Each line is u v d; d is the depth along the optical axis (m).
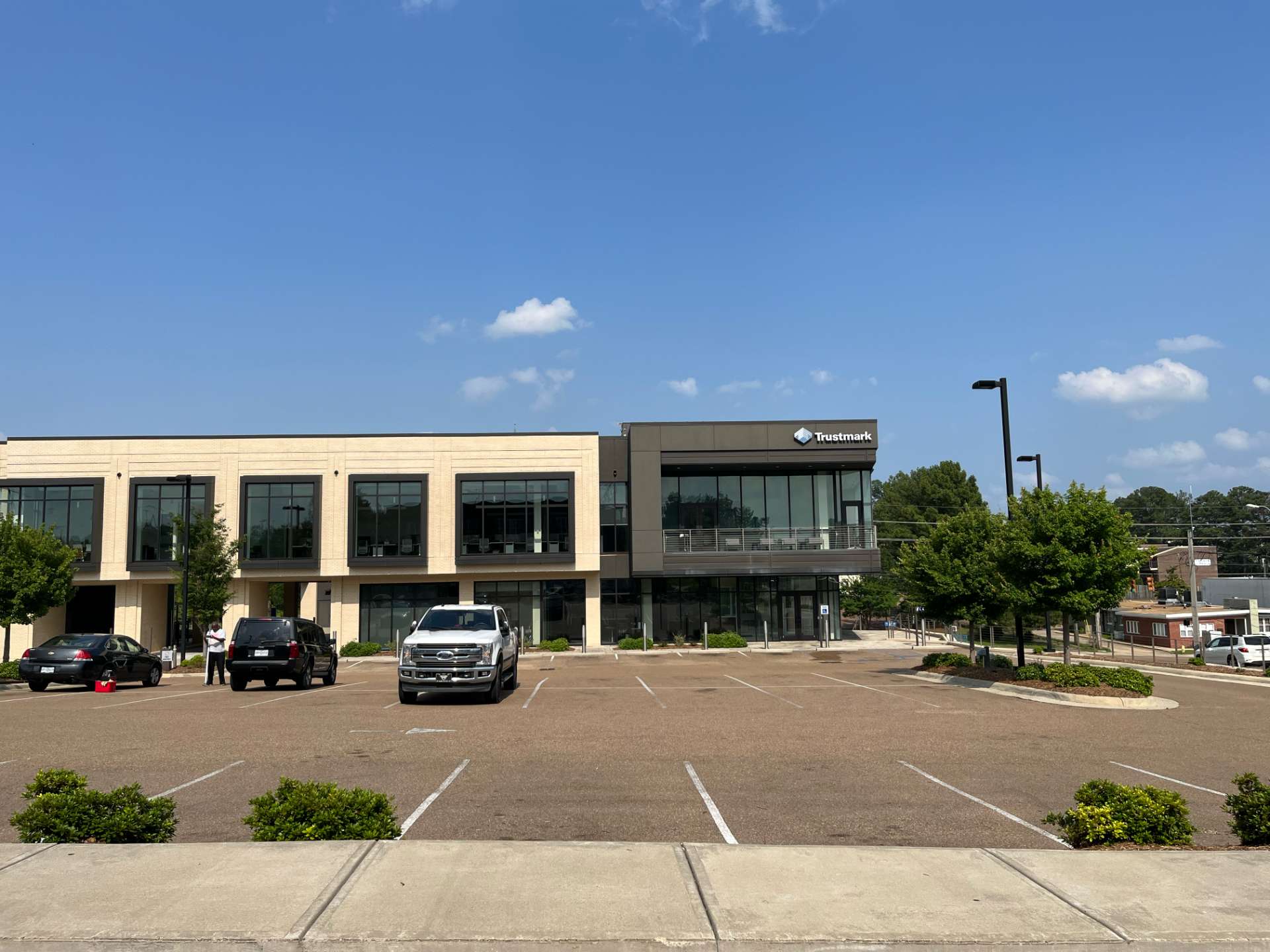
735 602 47.66
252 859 6.75
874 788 10.51
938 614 28.25
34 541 31.02
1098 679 21.61
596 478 45.41
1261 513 114.81
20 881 6.27
